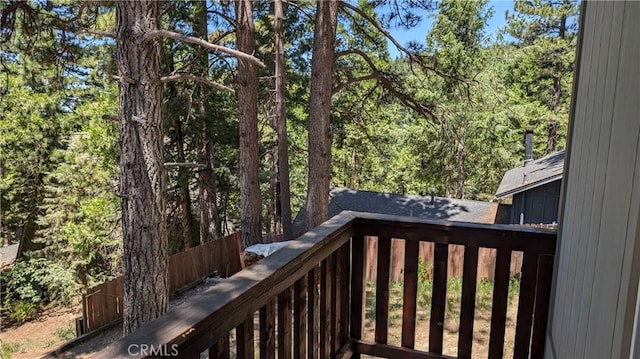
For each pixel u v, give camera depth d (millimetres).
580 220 1445
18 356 8070
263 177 14219
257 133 9477
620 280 895
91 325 7152
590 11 1694
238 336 1215
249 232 9555
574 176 1714
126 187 4328
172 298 8039
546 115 15023
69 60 5621
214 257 9258
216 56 9859
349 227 2115
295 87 12609
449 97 11047
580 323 1277
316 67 7598
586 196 1391
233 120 12234
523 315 1978
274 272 1351
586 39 1741
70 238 10703
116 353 846
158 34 3959
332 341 2023
